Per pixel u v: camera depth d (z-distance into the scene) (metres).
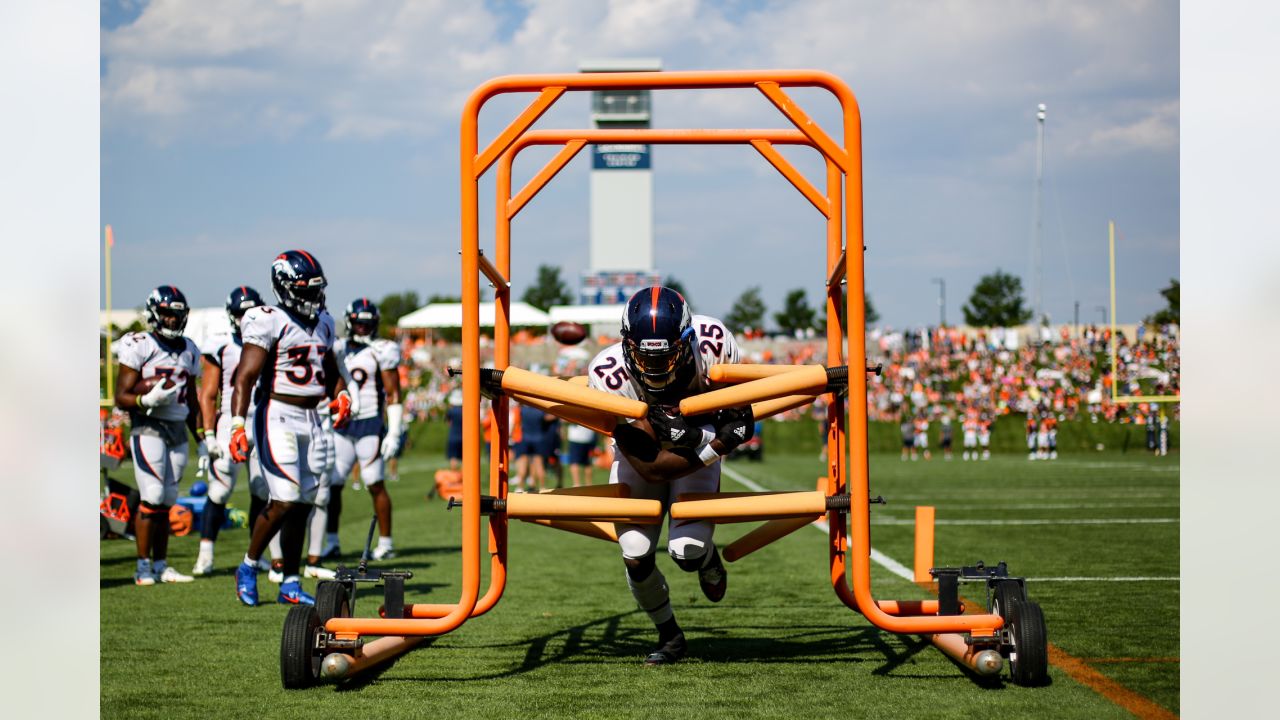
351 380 7.94
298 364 5.85
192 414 7.20
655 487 4.38
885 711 3.63
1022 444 30.97
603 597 6.18
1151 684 4.00
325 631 4.01
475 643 4.87
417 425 30.52
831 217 4.57
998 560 7.50
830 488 4.38
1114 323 21.66
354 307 7.93
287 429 5.84
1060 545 8.41
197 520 10.04
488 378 4.07
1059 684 4.00
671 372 4.00
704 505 4.03
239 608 5.81
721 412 4.27
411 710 3.69
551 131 4.54
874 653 4.59
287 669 3.96
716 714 3.61
